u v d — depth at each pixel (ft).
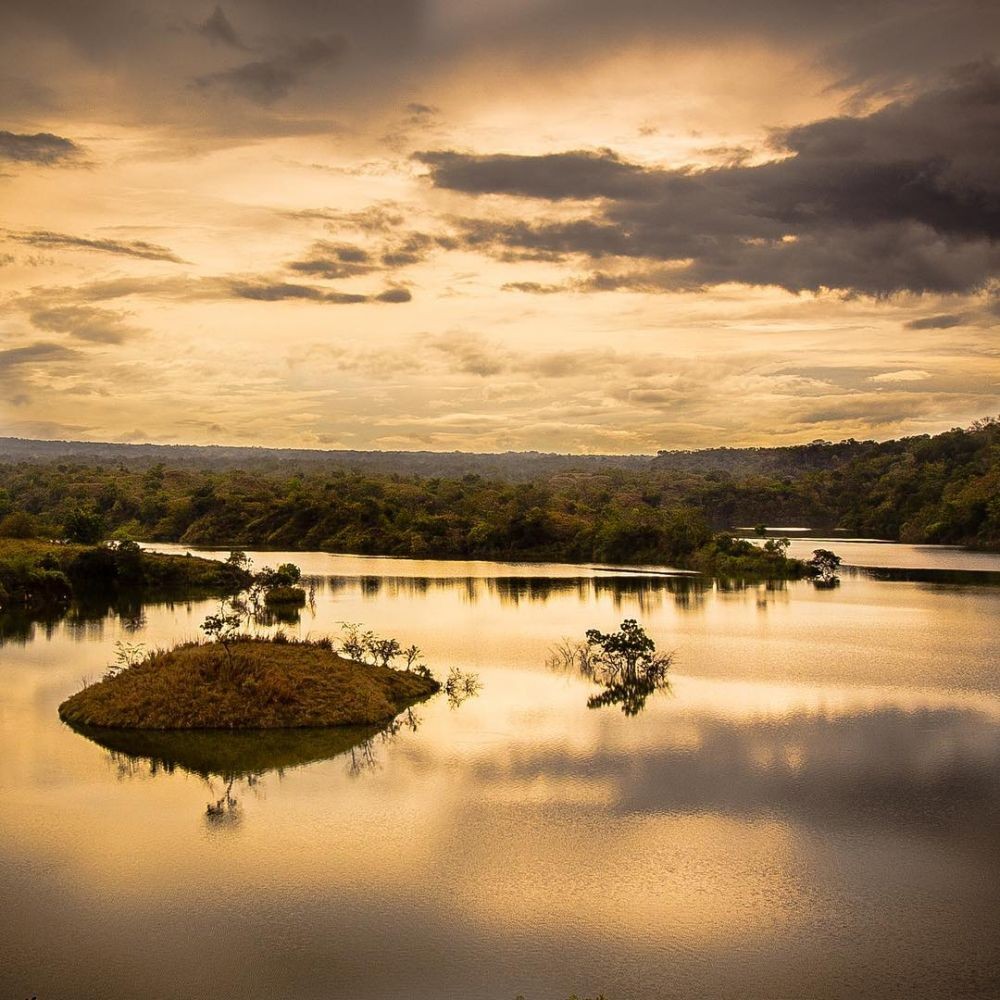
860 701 204.44
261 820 135.95
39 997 93.76
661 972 98.68
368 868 120.78
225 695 187.83
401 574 496.64
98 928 106.32
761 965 99.96
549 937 105.09
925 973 98.78
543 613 344.49
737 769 157.69
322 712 185.57
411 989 95.35
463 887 115.85
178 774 155.33
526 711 195.62
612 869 120.78
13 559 388.57
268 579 409.28
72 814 138.10
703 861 123.13
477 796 145.18
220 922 107.65
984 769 157.69
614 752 166.61
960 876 119.44
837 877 119.03
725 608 359.87
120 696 188.65
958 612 348.38
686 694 211.41
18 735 176.86
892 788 148.66
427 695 209.46
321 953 101.60
